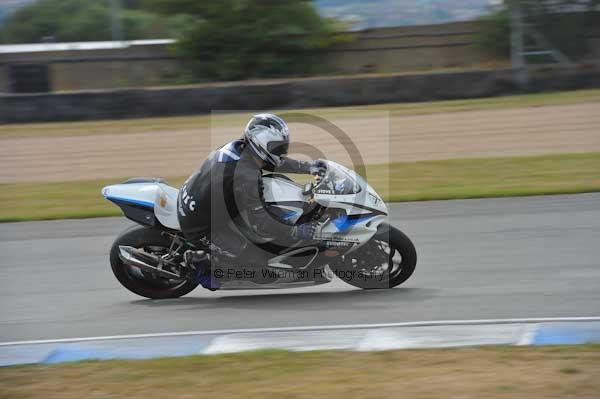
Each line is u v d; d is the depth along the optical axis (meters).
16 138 37.34
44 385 8.91
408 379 8.59
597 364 8.75
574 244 15.04
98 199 23.36
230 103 42.53
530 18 58.59
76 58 59.25
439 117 37.19
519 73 43.88
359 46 61.47
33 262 15.93
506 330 10.35
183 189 12.39
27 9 90.00
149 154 31.42
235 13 59.91
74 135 37.38
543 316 10.93
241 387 8.60
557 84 44.06
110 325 11.52
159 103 42.41
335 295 12.53
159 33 84.12
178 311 12.09
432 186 22.64
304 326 10.96
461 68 59.69
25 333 11.34
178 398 8.38
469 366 8.91
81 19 87.31
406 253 12.31
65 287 13.89
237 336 10.64
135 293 12.80
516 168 24.78
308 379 8.75
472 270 13.62
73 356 10.14
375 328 10.70
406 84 43.47
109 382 8.93
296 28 60.25
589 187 20.80
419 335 10.29
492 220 17.59
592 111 36.00
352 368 9.05
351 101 43.38
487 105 40.31
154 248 12.73
